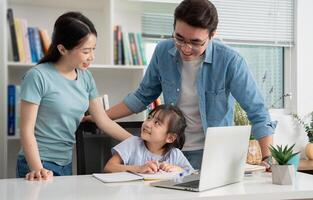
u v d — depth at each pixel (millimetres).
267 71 3314
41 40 2238
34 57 2213
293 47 3305
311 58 3305
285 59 3344
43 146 1685
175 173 1437
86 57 1650
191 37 1526
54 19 2477
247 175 1412
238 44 3209
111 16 2303
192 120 1861
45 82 1618
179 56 1832
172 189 1151
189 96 1853
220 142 1152
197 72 1818
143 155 1712
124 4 2467
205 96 1829
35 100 1572
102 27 2547
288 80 3328
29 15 2432
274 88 3326
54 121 1687
